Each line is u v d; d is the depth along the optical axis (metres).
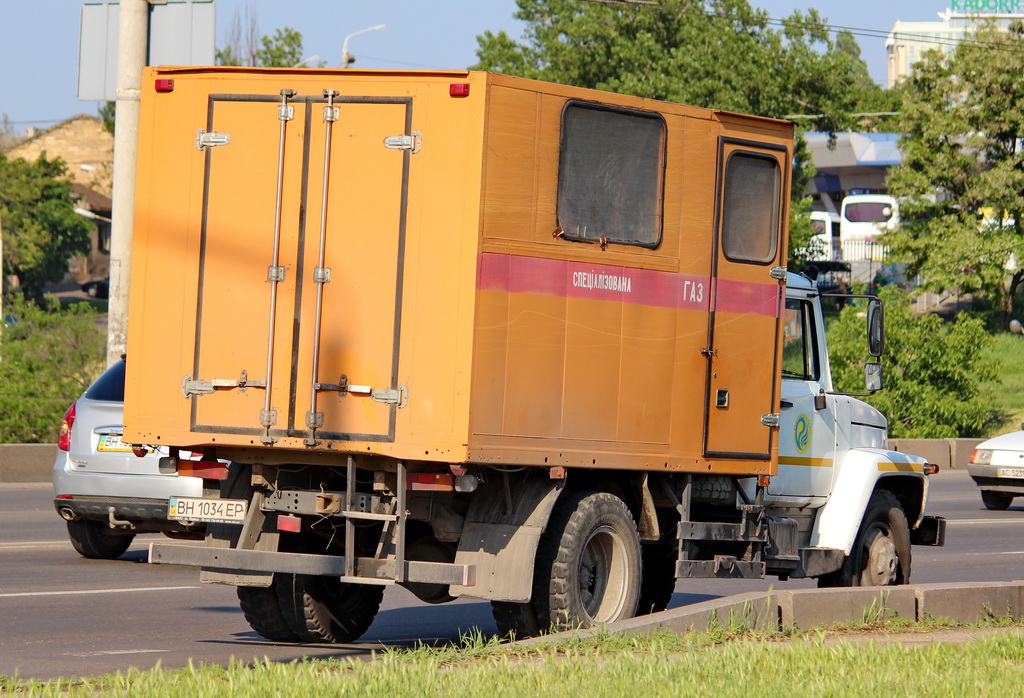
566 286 26.34
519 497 26.34
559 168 26.25
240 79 26.58
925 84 147.62
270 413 25.88
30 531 49.66
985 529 63.25
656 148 28.12
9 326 75.56
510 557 25.94
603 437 27.11
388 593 40.53
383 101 25.48
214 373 26.47
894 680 22.53
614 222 27.31
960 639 28.27
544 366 25.97
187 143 26.89
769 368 30.64
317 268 25.67
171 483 37.97
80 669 25.97
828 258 181.25
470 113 25.02
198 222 26.72
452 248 24.94
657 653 24.00
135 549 46.34
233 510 26.70
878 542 36.19
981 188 139.75
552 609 26.58
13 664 26.36
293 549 27.73
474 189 24.89
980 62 142.50
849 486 35.34
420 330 24.97
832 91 182.25
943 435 102.62
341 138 25.73
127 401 27.05
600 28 182.62
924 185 144.12
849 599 30.09
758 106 173.88
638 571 28.09
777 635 27.89
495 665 23.02
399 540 25.20
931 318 105.75
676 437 28.64
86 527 42.31
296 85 26.16
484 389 24.92
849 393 35.97
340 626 29.86
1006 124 141.00
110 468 38.53
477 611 36.56
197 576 40.59
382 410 25.09
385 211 25.38
